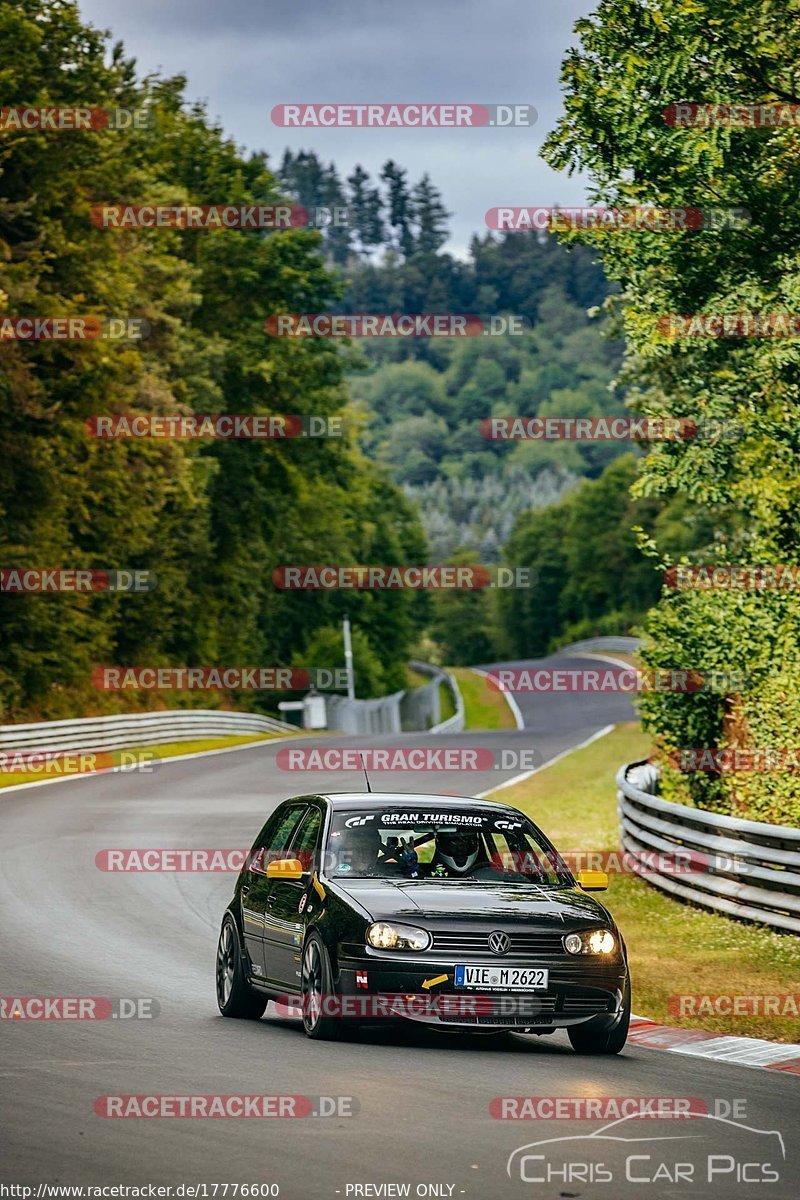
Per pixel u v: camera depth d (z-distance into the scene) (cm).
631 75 4066
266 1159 1673
